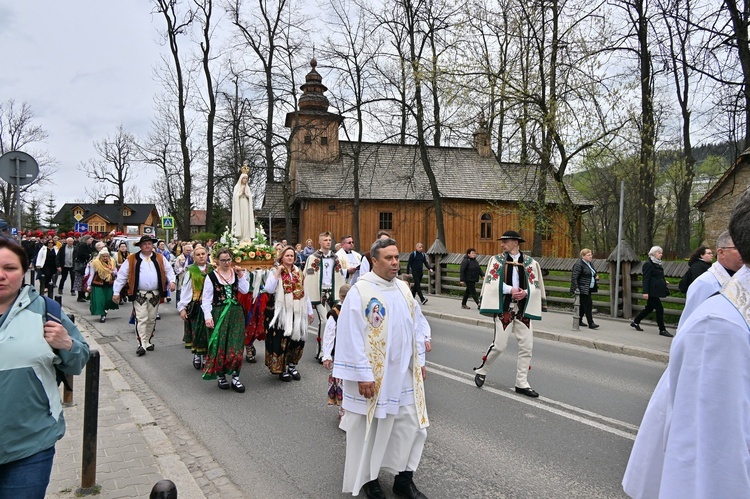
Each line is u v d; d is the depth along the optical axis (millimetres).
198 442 5133
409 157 38906
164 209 62938
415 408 3797
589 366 8438
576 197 36156
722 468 1520
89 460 3781
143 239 9367
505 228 38594
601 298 14984
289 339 7312
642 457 1949
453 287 18688
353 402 3740
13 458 2459
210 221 33969
